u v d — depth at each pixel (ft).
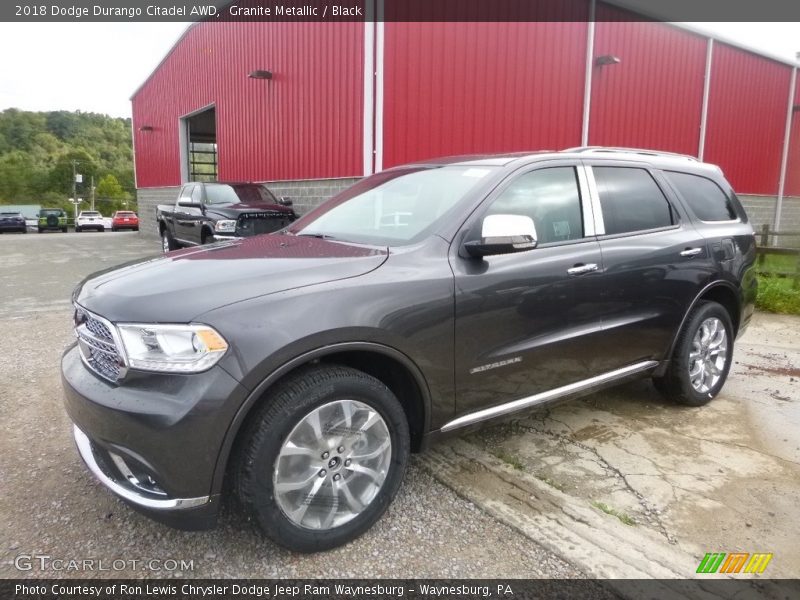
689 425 12.49
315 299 7.50
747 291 14.35
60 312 23.13
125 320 7.06
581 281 10.38
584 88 37.96
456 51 32.27
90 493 9.41
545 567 7.77
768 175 56.34
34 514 8.82
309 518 7.72
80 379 7.70
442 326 8.55
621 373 11.71
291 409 7.24
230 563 7.77
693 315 12.89
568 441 11.60
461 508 9.13
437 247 8.92
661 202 12.63
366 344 7.76
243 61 45.34
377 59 30.07
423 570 7.69
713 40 46.37
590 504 9.25
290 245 9.82
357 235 10.27
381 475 8.25
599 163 11.65
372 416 8.04
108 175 318.24
